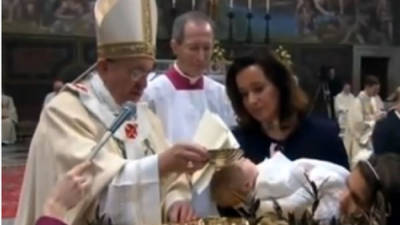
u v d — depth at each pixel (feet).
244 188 5.09
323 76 54.44
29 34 46.65
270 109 6.26
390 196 4.00
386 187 4.01
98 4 5.46
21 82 46.29
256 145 6.43
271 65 6.28
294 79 6.40
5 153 36.37
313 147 6.35
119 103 5.38
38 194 5.16
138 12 5.19
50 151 5.07
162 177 5.00
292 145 6.36
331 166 5.14
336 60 56.85
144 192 4.87
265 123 6.41
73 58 48.03
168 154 4.90
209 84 10.02
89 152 4.91
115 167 4.89
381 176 4.07
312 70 55.83
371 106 27.50
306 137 6.39
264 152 6.39
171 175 5.35
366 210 4.19
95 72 5.52
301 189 4.85
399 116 11.05
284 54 7.02
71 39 47.96
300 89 6.46
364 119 26.68
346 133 27.07
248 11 51.16
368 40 58.03
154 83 9.72
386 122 11.10
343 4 56.90
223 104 9.95
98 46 5.37
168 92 9.66
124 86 5.29
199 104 9.74
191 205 5.25
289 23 55.01
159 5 48.19
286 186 4.84
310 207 4.79
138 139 5.42
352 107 27.20
